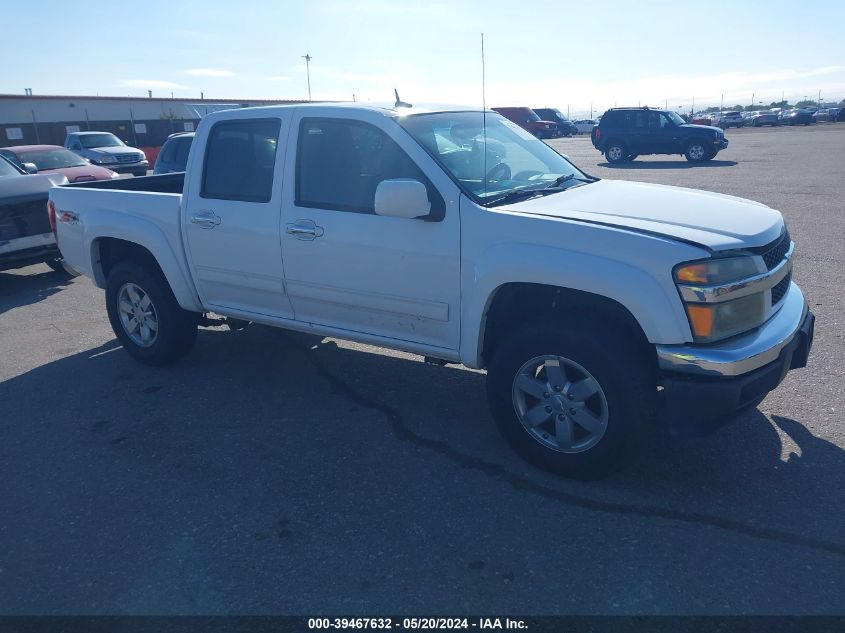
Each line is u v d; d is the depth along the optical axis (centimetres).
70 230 589
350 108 436
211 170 498
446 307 402
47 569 324
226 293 509
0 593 309
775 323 362
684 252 330
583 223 356
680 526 335
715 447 405
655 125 2398
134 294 564
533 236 364
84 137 2233
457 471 395
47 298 820
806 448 399
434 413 470
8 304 800
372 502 367
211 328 668
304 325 479
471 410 474
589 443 367
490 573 308
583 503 358
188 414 482
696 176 1812
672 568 306
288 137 456
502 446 422
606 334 354
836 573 299
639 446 357
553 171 478
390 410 477
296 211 449
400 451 420
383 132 420
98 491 388
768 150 2706
